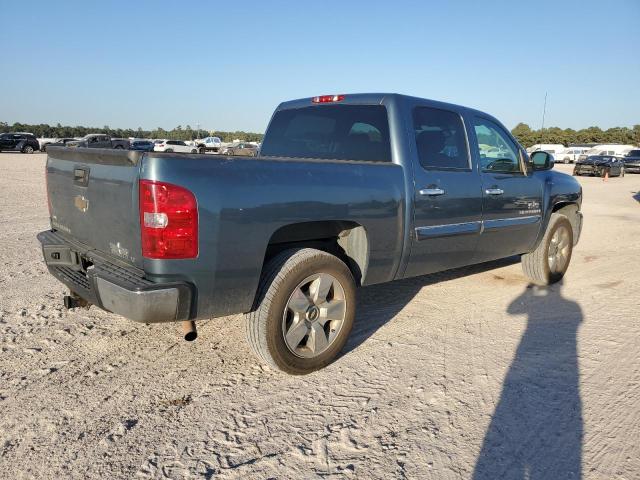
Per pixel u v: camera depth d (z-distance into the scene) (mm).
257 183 3076
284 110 5191
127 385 3375
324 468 2604
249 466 2602
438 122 4496
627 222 12234
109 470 2537
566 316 5027
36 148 41875
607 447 2850
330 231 3832
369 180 3721
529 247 5770
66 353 3822
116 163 2959
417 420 3064
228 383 3451
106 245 3188
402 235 4004
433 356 3984
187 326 3123
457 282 6215
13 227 9000
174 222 2766
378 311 5035
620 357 4043
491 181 4875
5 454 2625
